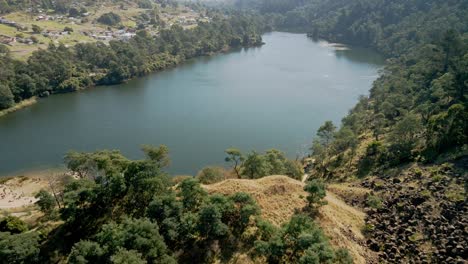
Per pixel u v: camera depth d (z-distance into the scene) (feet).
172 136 525.34
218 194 223.51
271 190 245.45
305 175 385.91
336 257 190.49
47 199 262.06
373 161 346.33
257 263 192.65
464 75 383.04
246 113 614.34
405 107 453.58
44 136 526.98
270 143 502.38
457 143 287.48
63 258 216.13
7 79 655.76
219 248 201.16
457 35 509.76
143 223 190.39
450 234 204.85
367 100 578.66
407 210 235.61
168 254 194.08
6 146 492.95
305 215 215.10
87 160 298.15
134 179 242.17
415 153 316.19
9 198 356.79
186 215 205.26
